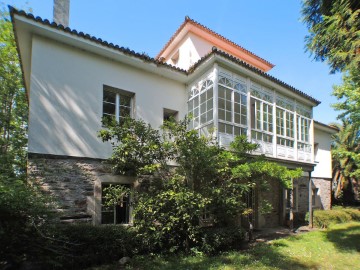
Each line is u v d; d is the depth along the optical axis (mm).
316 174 15453
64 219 6090
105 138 6234
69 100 6738
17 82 11375
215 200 6445
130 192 6277
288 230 10344
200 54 12516
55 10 8391
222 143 8016
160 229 5984
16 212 4340
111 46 7234
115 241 5680
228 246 6898
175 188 6266
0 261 4305
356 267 5602
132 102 8211
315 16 6570
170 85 9164
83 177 6594
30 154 5953
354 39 5316
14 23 6035
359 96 8984
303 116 11875
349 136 18344
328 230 10250
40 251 4664
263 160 7594
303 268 5477
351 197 20609
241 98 9008
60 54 6785
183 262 5613
